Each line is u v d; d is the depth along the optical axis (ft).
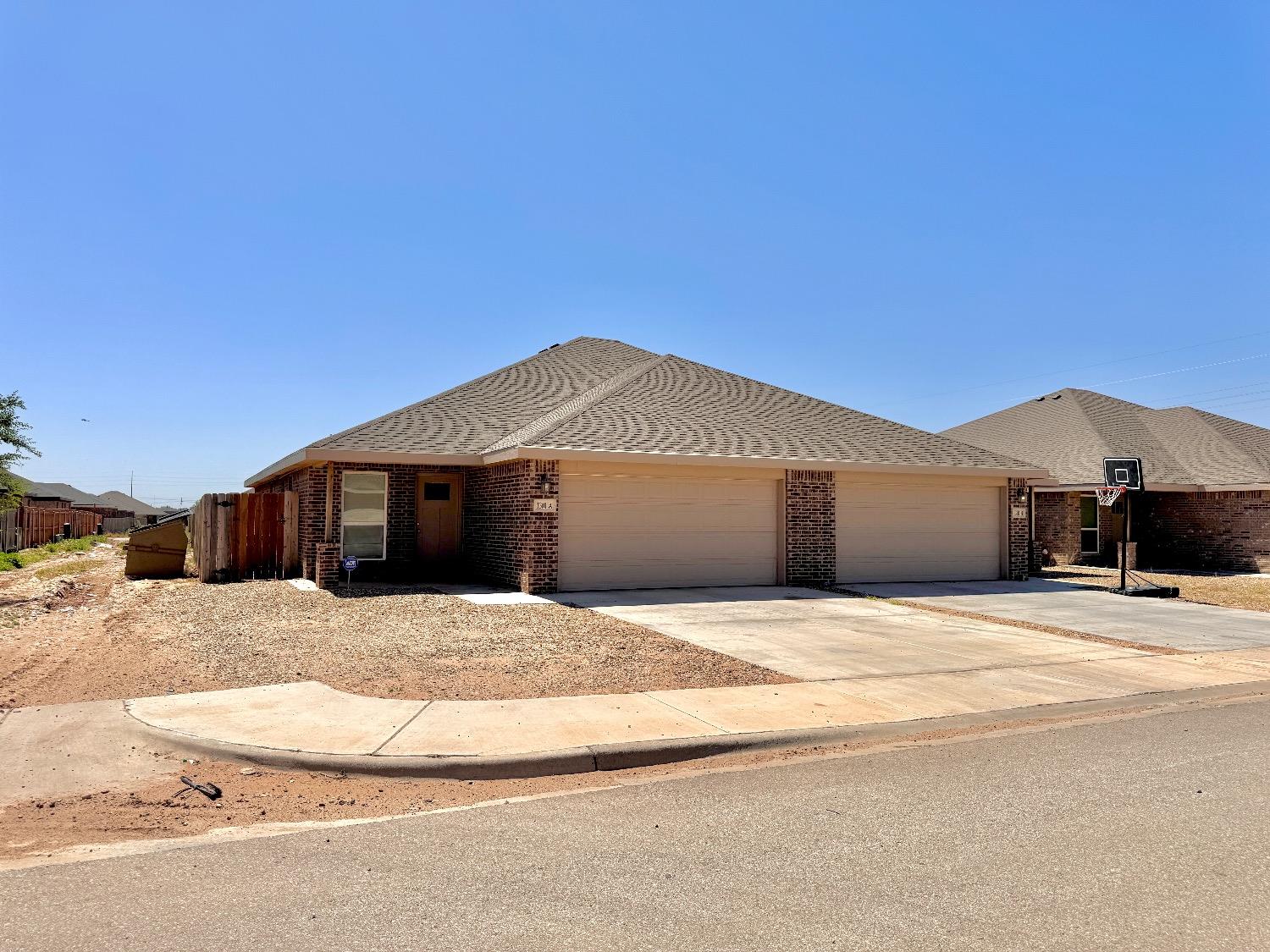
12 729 24.32
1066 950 12.24
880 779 20.70
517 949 12.28
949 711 27.17
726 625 42.91
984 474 65.41
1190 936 12.66
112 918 13.25
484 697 27.61
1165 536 88.12
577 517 55.01
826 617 46.70
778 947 12.35
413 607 46.65
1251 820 17.62
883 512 63.36
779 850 16.10
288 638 37.70
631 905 13.74
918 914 13.38
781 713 26.27
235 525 64.13
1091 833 16.92
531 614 44.75
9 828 17.47
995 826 17.33
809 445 62.80
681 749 22.71
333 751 21.75
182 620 43.96
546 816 18.15
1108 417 99.30
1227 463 85.51
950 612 50.06
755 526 59.93
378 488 62.85
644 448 55.83
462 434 63.26
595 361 82.74
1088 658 36.60
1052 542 90.84
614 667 32.53
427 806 19.02
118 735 23.73
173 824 17.72
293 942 12.48
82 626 43.62
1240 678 33.27
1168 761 22.16
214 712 25.55
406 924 13.05
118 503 306.55
